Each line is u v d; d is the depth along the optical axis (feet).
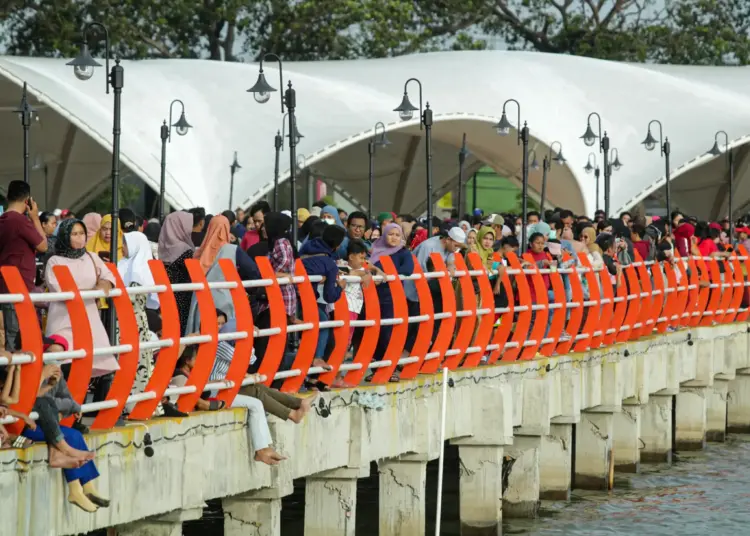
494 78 390.83
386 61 403.54
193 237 143.95
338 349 115.24
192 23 520.83
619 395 176.24
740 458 210.18
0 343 84.79
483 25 596.29
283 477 106.93
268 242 118.42
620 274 176.65
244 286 101.24
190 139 320.09
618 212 380.99
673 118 395.55
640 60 584.40
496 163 417.49
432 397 131.13
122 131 307.78
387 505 132.16
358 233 127.44
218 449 99.04
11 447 79.41
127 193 460.96
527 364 150.61
